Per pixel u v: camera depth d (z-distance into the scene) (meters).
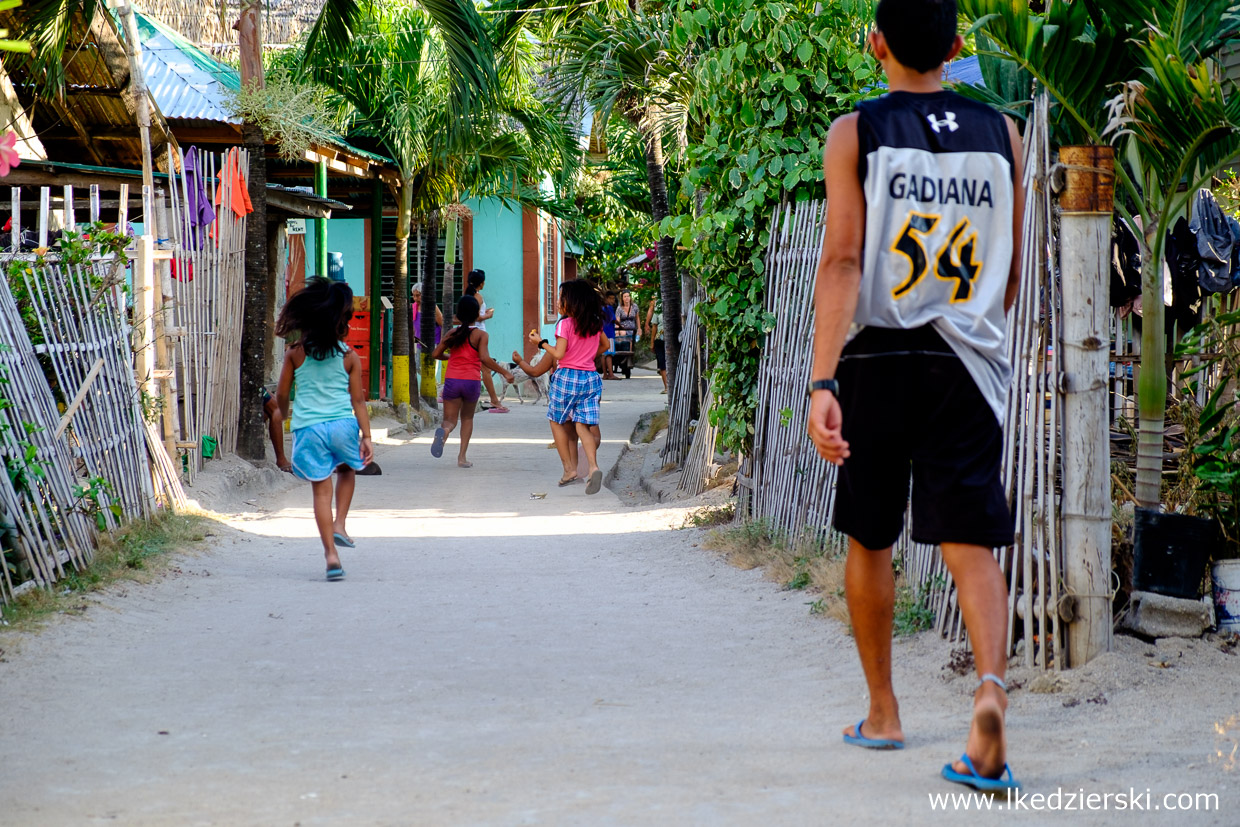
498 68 15.78
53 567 6.80
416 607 6.93
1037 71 5.66
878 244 3.40
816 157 8.31
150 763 3.84
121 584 7.09
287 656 5.63
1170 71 5.03
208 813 3.31
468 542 9.62
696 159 9.04
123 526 8.39
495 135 20.06
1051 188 4.65
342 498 8.57
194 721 4.41
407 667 5.41
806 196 8.55
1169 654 4.62
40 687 4.88
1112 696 4.28
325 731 4.27
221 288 12.52
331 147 17.09
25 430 6.66
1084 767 3.58
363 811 3.32
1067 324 4.56
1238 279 7.89
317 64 16.41
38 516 6.73
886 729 3.87
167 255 10.57
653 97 12.83
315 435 7.93
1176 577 4.82
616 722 4.39
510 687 5.02
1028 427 4.76
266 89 13.12
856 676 5.00
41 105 15.21
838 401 3.57
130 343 9.54
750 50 8.50
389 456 16.27
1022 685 4.54
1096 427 4.53
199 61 16.38
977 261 3.46
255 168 13.19
